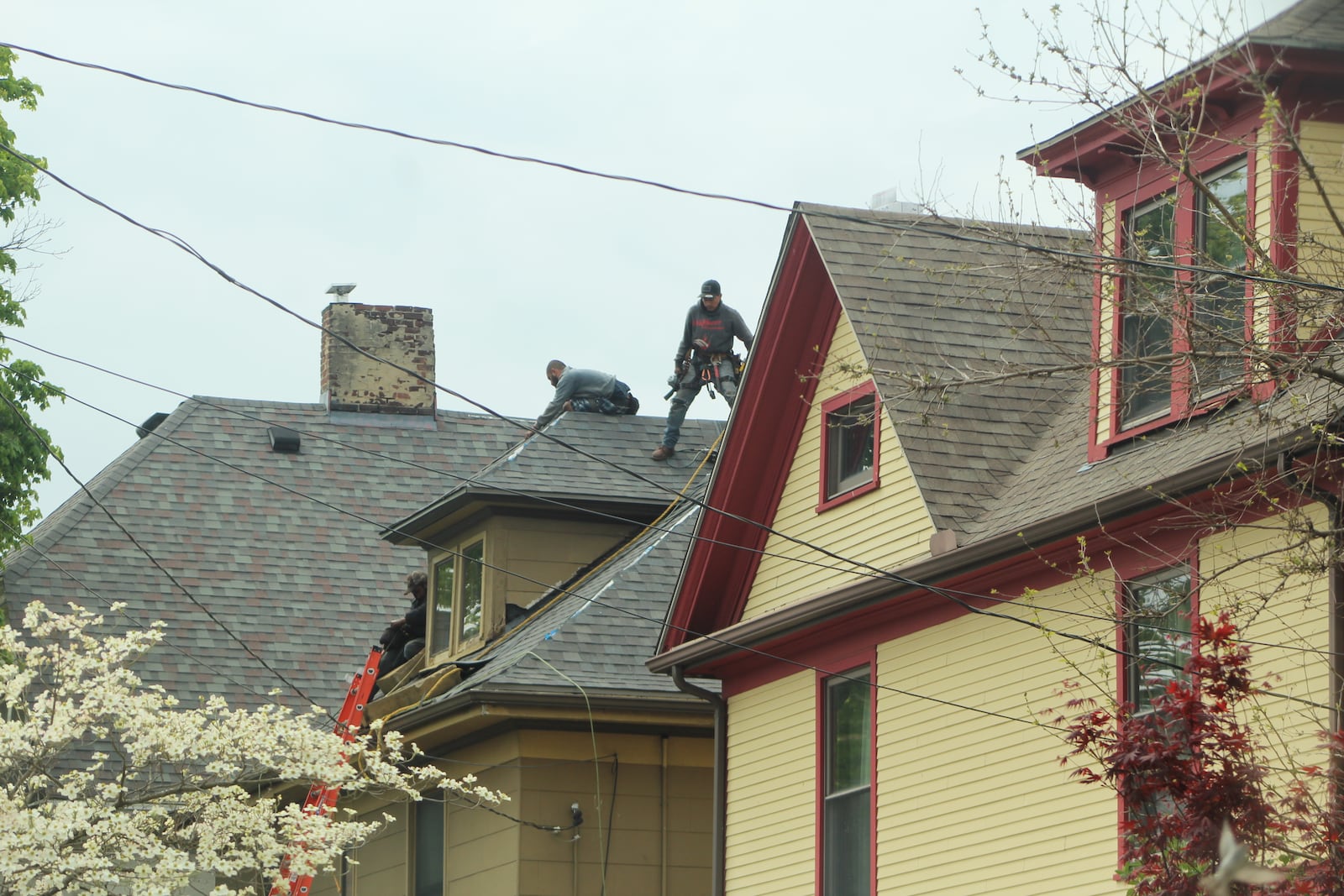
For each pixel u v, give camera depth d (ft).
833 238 235.61
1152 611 169.89
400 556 385.91
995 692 205.16
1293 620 171.53
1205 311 172.35
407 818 309.83
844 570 225.35
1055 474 208.54
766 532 249.96
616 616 290.15
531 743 280.31
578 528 316.40
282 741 261.03
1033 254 194.39
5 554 314.96
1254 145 172.65
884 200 251.19
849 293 228.02
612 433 331.98
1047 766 196.03
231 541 377.50
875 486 227.40
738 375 321.32
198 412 411.75
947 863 207.82
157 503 382.22
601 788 282.15
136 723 243.40
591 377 341.62
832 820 229.66
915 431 218.59
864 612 224.12
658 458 326.03
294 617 362.94
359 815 325.21
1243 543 178.09
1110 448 203.00
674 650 253.24
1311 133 189.06
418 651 330.75
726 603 256.93
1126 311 179.32
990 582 208.13
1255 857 144.46
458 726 284.41
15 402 312.09
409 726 293.23
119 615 352.49
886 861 217.15
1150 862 148.56
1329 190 188.24
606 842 280.31
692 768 287.69
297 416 417.90
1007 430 222.69
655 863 281.95
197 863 242.17
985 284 230.68
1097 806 188.96
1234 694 153.58
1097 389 205.77
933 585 211.61
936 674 214.69
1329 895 139.33
